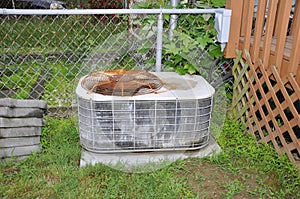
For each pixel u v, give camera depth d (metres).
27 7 7.46
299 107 2.94
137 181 2.15
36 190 2.05
